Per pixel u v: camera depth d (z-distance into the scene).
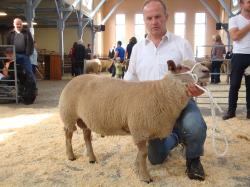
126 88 3.35
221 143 4.78
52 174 3.61
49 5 18.56
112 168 3.77
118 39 34.12
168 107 3.14
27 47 8.83
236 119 6.44
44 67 18.16
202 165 3.82
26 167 3.80
